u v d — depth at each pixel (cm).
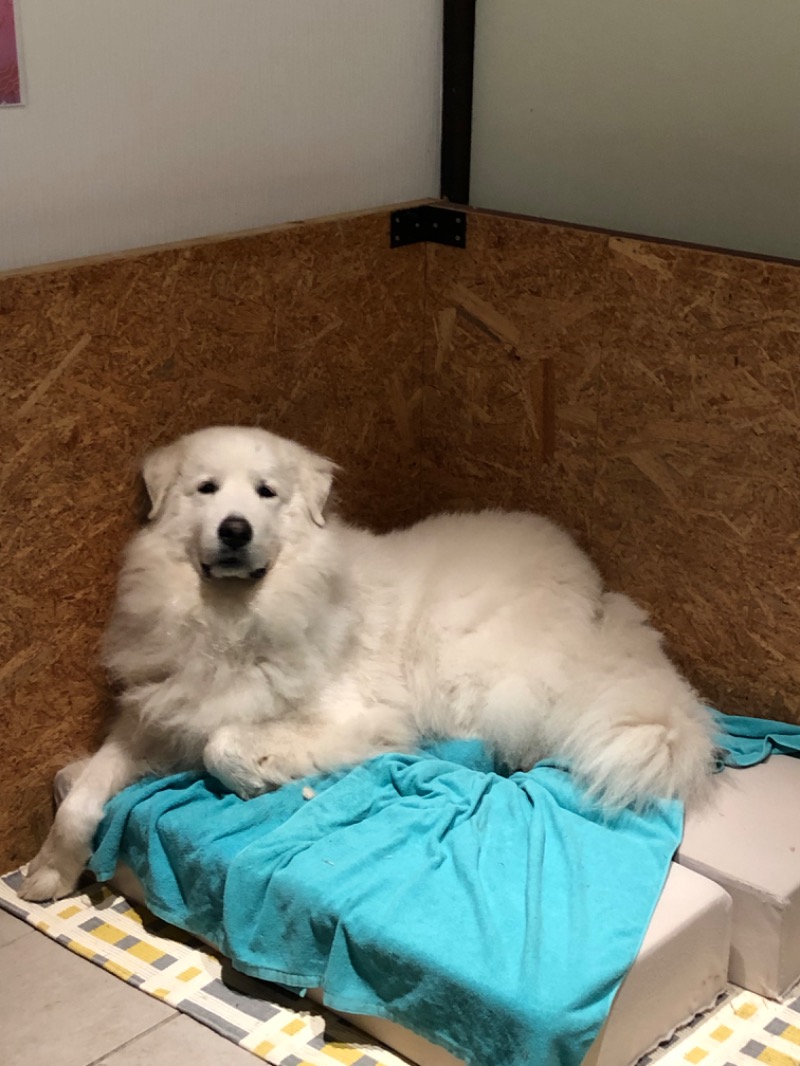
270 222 193
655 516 191
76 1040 144
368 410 208
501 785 165
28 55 157
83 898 170
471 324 206
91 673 179
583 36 195
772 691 185
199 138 180
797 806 164
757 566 181
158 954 158
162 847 159
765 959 150
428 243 207
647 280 181
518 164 211
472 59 211
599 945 136
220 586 163
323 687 170
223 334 182
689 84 185
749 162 181
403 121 210
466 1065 133
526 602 178
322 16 191
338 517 192
